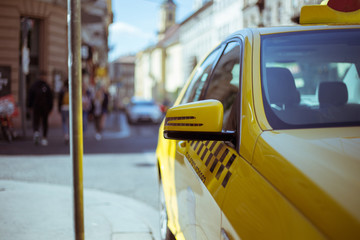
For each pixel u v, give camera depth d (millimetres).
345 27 2469
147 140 14094
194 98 3158
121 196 5793
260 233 1370
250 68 2113
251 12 45375
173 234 2836
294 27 2479
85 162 8703
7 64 17844
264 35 2361
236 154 1798
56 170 7367
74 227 2744
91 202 5289
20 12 18312
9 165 7758
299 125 1798
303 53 2244
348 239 1080
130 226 4262
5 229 3951
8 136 11562
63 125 11578
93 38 33531
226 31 55312
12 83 17953
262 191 1465
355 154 1397
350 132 1650
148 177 7129
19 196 5297
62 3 20297
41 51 19375
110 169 7879
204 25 66062
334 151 1437
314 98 2080
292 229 1241
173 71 89188
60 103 11586
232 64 2527
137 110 26438
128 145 12242
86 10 24938
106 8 26375
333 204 1188
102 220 4422
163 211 3479
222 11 56812
